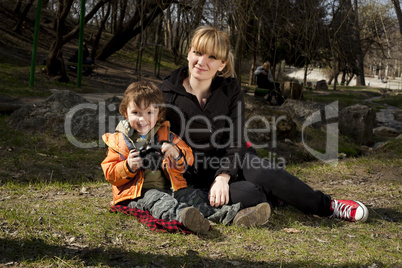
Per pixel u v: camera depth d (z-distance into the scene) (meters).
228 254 2.43
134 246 2.45
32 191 4.00
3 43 20.88
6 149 5.98
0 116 7.98
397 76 61.03
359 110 11.59
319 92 27.91
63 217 2.87
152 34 36.38
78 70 14.24
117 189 3.09
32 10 28.94
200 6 7.54
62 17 14.59
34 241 2.39
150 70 26.92
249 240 2.68
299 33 8.04
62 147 6.52
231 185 3.09
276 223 3.12
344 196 4.22
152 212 2.86
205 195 3.13
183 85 3.26
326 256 2.47
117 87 16.66
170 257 2.31
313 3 7.91
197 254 2.39
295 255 2.47
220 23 7.48
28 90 11.73
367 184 5.01
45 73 14.80
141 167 2.97
